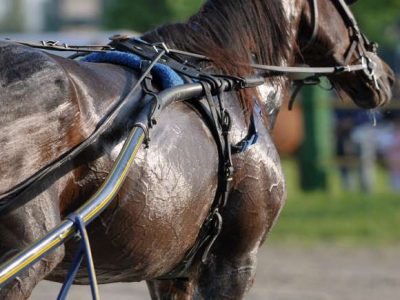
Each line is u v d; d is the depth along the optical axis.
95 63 7.11
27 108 6.09
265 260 17.70
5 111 6.02
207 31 8.20
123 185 6.77
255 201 7.91
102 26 39.31
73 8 94.38
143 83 7.10
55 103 6.22
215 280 8.12
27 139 6.08
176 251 7.38
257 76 8.31
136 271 7.28
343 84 9.59
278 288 15.09
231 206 7.86
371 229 20.88
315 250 18.88
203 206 7.44
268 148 8.04
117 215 6.79
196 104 7.48
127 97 6.76
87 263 6.07
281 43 8.62
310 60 9.27
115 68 7.15
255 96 8.19
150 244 7.09
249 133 7.88
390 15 36.34
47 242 5.85
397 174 27.44
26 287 6.17
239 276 8.16
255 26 8.42
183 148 7.16
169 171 7.02
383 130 28.55
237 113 7.86
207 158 7.38
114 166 6.34
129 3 36.28
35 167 6.14
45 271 6.27
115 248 6.94
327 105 26.95
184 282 8.43
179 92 7.09
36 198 6.19
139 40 7.74
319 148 26.77
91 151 6.53
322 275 16.31
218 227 7.71
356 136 27.75
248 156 7.81
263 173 7.93
